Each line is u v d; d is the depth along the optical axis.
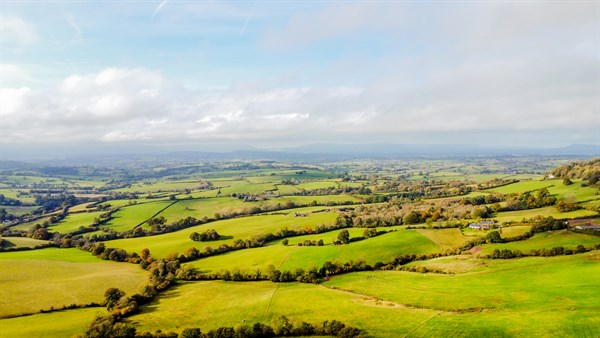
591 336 54.34
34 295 82.81
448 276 88.00
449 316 67.06
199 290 88.75
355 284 88.62
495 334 58.38
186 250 118.31
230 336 64.50
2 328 68.06
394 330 63.56
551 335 55.88
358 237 123.12
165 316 73.88
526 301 69.00
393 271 95.94
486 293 75.00
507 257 93.94
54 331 66.69
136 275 99.31
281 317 66.88
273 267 97.56
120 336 64.81
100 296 83.38
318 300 79.38
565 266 82.75
